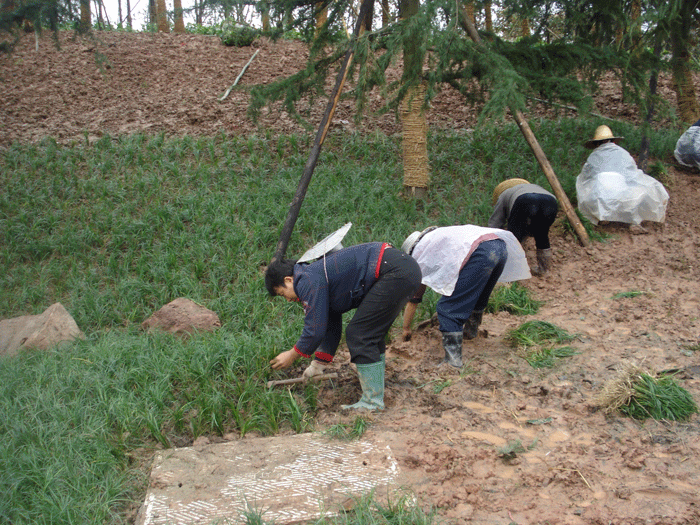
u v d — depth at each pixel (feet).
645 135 22.48
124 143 27.37
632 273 18.98
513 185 19.15
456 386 12.68
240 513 8.68
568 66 20.97
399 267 10.89
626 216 21.43
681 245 20.51
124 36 44.52
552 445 10.36
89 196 23.35
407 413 11.69
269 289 11.49
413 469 9.80
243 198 22.99
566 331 15.20
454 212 22.41
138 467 10.25
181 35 45.70
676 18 21.80
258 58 40.42
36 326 15.26
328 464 9.93
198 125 30.66
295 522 8.54
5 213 22.02
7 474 9.36
